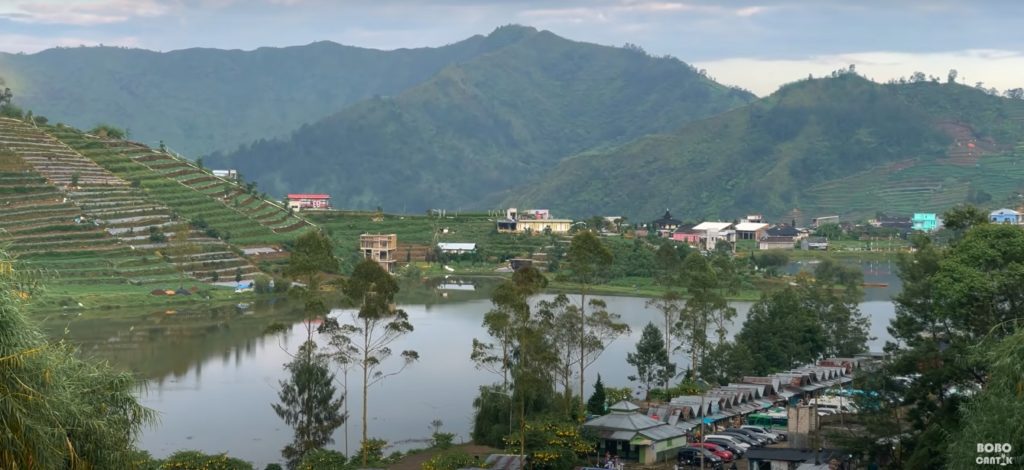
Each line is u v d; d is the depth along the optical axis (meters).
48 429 54.72
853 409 153.00
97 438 61.94
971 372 110.81
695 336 190.50
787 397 171.12
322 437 144.75
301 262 178.12
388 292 151.62
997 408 70.88
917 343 122.94
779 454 130.00
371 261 152.12
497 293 143.88
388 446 147.75
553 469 126.31
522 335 143.50
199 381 197.50
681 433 140.12
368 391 189.62
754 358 188.75
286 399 148.75
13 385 53.72
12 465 52.22
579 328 162.12
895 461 120.25
